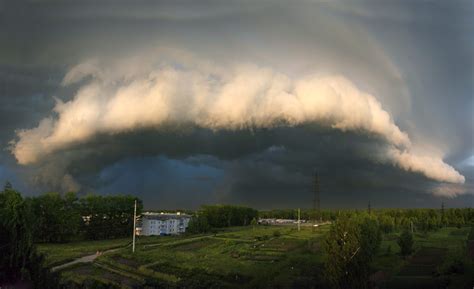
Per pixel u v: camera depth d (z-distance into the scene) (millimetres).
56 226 156125
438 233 153500
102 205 180000
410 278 71312
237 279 77625
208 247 125125
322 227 182875
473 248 105812
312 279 67938
